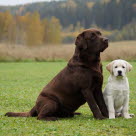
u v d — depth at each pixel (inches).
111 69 354.3
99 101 362.9
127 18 4306.1
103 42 349.4
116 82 350.0
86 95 351.9
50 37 3095.5
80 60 355.9
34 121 342.3
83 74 350.6
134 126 310.2
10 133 289.7
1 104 487.2
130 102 496.4
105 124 319.9
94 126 312.8
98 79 353.7
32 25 3021.7
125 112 358.3
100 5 4527.6
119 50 1409.9
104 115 362.0
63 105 361.4
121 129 299.0
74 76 353.7
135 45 1545.3
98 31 362.0
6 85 769.6
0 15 3095.5
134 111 421.7
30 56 1678.2
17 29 3083.2
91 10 4512.8
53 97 358.9
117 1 4421.8
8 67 1362.0
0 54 1680.6
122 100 354.6
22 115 375.9
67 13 4534.9
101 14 4451.3
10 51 1689.2
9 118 362.6
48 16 4559.5
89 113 413.4
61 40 3228.3
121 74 341.7
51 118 348.5
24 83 808.3
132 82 753.0
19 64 1504.7
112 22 4367.6
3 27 3061.0
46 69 1226.6
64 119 360.5
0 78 948.6
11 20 3088.1
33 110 373.1
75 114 398.9
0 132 293.1
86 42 353.1
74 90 356.5
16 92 633.6
